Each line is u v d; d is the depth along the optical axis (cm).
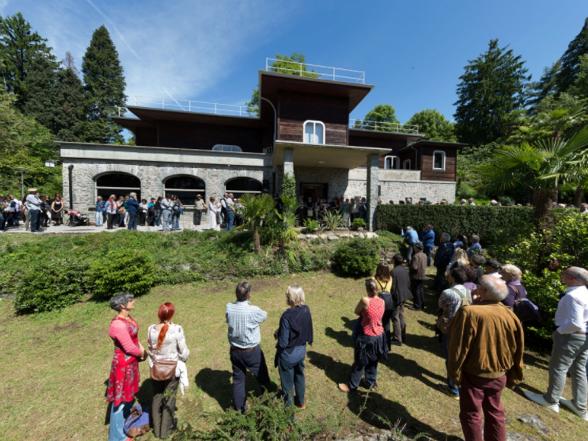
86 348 499
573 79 2900
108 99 4000
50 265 700
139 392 376
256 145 2109
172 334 297
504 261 569
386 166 2427
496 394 243
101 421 330
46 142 2742
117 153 1545
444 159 2217
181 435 270
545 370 421
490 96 3575
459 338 244
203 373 412
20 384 397
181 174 1641
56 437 308
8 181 2008
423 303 691
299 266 886
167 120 1955
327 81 1465
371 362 359
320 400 349
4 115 1927
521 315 392
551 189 562
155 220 1401
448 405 345
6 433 313
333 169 1898
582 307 310
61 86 3503
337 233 1166
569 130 1073
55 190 2319
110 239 987
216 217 1280
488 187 691
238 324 307
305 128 1587
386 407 338
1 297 725
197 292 757
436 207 1181
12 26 3638
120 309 295
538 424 308
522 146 578
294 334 312
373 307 347
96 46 4134
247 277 845
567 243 484
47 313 638
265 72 1382
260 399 299
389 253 1000
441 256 717
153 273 776
